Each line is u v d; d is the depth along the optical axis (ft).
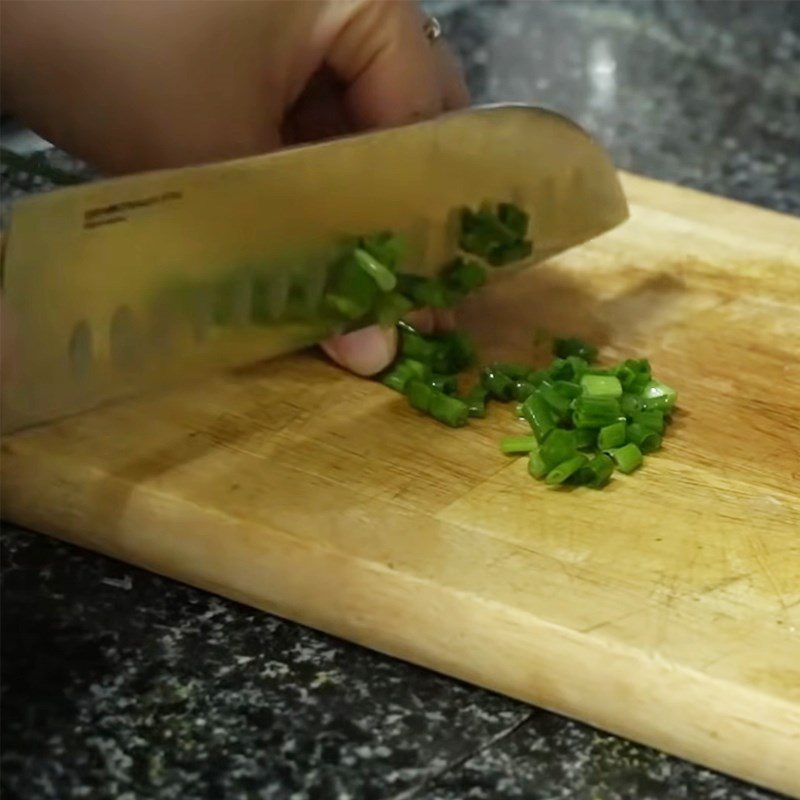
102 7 1.73
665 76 2.48
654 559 1.49
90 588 1.53
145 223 1.61
